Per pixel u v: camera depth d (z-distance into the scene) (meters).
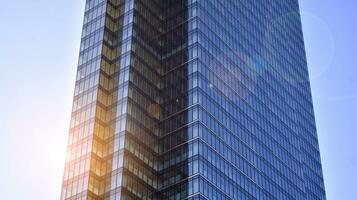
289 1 180.00
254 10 152.88
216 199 105.88
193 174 105.88
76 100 119.75
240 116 125.81
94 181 106.38
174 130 116.25
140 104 118.62
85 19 132.75
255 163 123.50
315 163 156.00
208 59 124.00
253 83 137.25
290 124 148.38
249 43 142.88
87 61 124.56
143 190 108.56
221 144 114.88
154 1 137.88
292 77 160.62
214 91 120.88
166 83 125.38
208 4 133.12
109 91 120.06
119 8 132.62
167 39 132.50
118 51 125.06
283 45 162.62
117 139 111.19
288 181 135.12
